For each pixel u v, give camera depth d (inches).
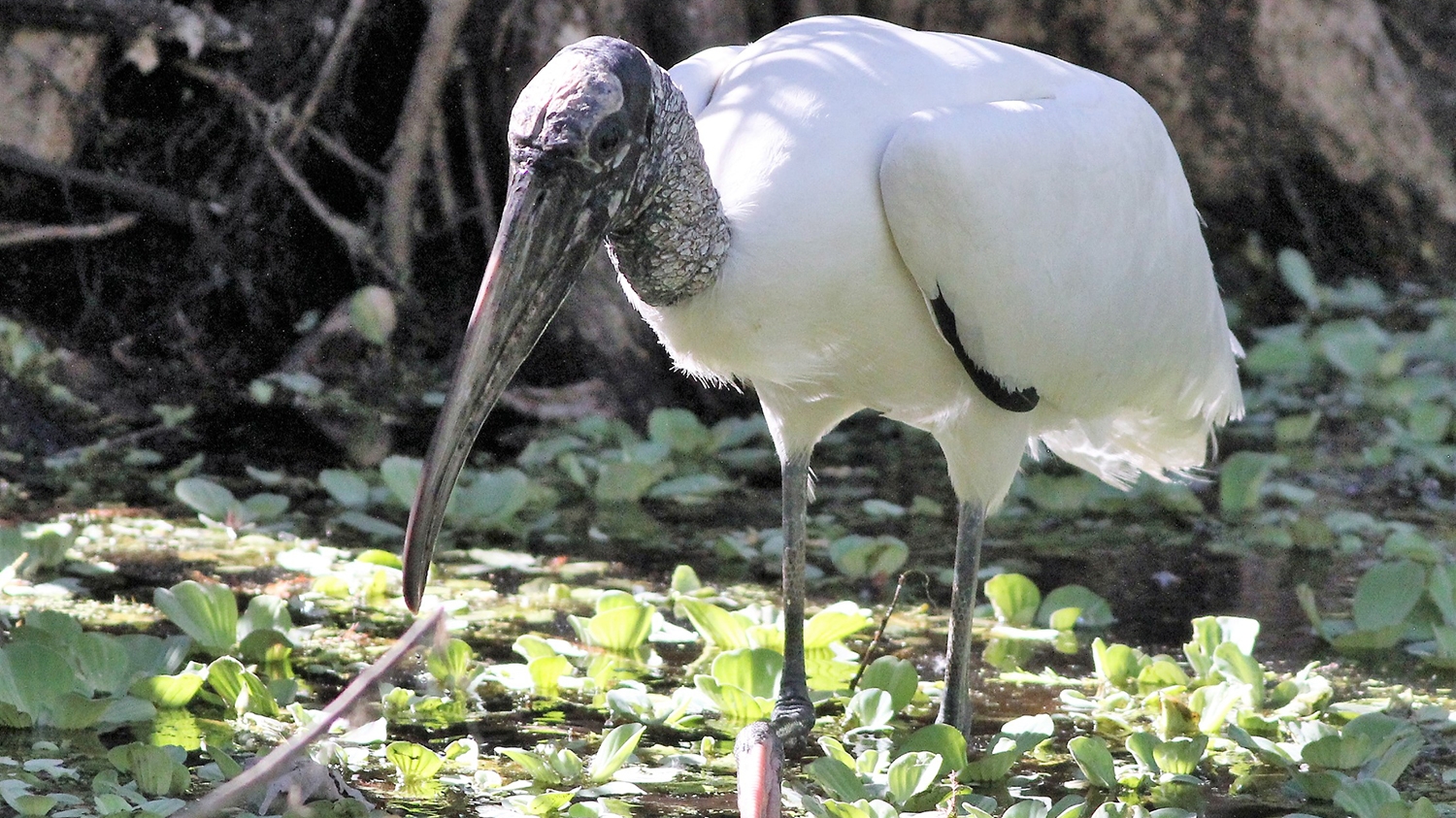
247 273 569.6
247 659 319.0
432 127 574.6
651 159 249.6
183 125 569.3
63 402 502.6
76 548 386.6
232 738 276.8
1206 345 329.4
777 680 311.1
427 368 566.3
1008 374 286.8
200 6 549.3
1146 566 419.8
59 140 537.3
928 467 527.2
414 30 577.3
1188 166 698.8
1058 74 297.7
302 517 430.3
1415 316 680.4
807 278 264.8
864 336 278.5
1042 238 278.1
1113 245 293.6
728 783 267.9
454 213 589.3
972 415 294.8
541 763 263.6
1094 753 271.3
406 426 522.9
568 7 564.4
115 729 278.8
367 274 573.9
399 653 222.2
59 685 278.7
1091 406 310.0
